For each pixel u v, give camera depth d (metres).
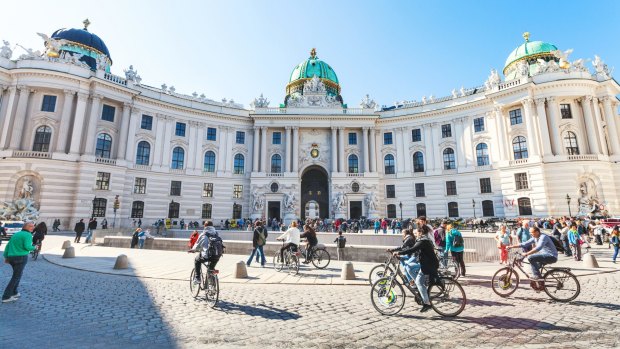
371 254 16.47
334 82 59.62
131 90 41.47
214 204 47.44
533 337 6.36
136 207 41.72
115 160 39.44
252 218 46.62
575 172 36.09
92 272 13.39
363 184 48.62
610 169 36.88
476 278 12.28
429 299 7.75
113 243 23.56
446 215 45.12
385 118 50.97
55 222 33.47
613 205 35.72
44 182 34.31
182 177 45.88
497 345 5.97
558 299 9.09
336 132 51.16
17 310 8.04
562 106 39.34
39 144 36.22
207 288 8.91
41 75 36.22
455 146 46.09
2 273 12.91
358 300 9.23
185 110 47.34
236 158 50.78
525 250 10.32
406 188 48.56
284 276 12.62
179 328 6.84
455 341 6.16
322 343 6.06
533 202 37.44
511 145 41.00
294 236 13.77
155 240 22.12
